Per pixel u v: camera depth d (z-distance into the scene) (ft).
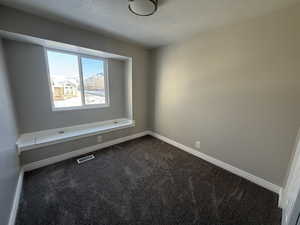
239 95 6.31
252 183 6.13
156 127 11.27
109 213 4.56
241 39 6.00
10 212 4.13
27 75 6.90
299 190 3.08
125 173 6.68
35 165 6.77
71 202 4.95
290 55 4.87
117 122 10.69
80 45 7.23
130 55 9.64
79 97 9.05
